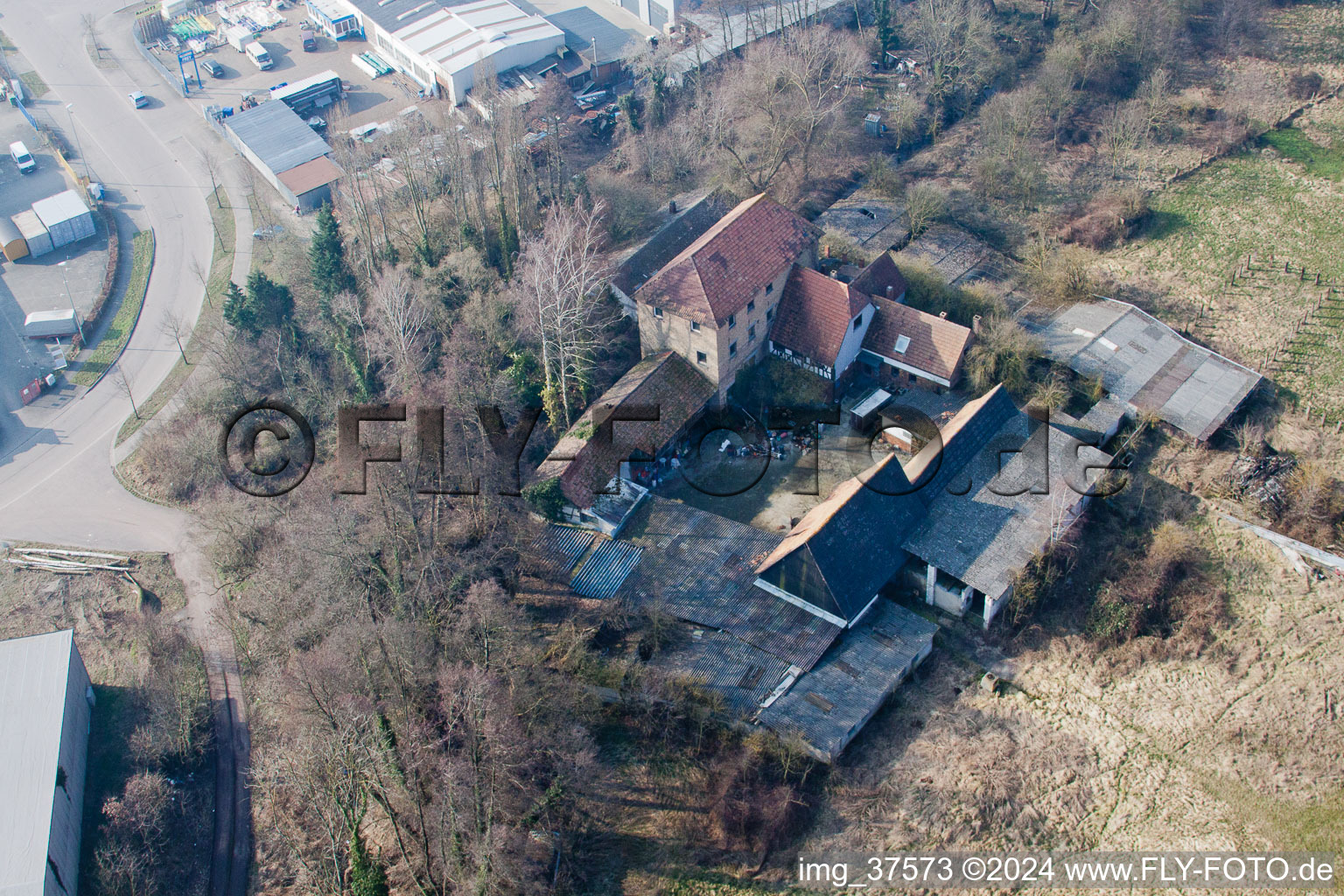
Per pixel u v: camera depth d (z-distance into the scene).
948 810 63.22
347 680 63.12
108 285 118.44
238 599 81.19
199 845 67.69
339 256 99.88
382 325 86.50
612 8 155.25
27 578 85.75
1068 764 65.44
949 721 67.62
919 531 74.25
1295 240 105.31
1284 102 124.38
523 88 137.38
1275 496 79.31
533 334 87.00
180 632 79.69
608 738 67.81
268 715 73.50
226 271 119.38
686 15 143.25
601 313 91.88
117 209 130.38
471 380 83.44
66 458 98.12
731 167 109.94
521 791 61.88
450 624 67.31
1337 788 63.56
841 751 65.75
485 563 72.50
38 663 72.94
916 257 100.31
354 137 128.50
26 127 144.75
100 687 76.94
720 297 82.12
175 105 147.75
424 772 61.84
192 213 129.00
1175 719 67.56
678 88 127.44
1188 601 73.75
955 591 72.69
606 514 78.00
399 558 70.75
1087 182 114.19
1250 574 75.75
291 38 160.75
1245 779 64.38
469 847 57.94
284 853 66.44
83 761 71.88
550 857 61.66
